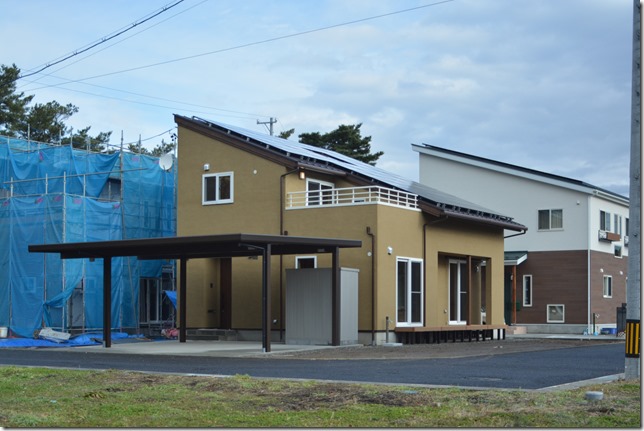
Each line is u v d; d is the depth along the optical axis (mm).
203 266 27297
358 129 51688
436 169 40938
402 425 8688
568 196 37469
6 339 25328
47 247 22500
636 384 11461
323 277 22734
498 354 19328
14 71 44875
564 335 34781
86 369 14922
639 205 12211
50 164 31484
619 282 40125
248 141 26297
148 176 31609
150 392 11344
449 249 27422
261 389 11492
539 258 38094
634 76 12227
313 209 24766
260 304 25781
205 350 21109
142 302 31812
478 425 8641
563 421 8742
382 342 23656
